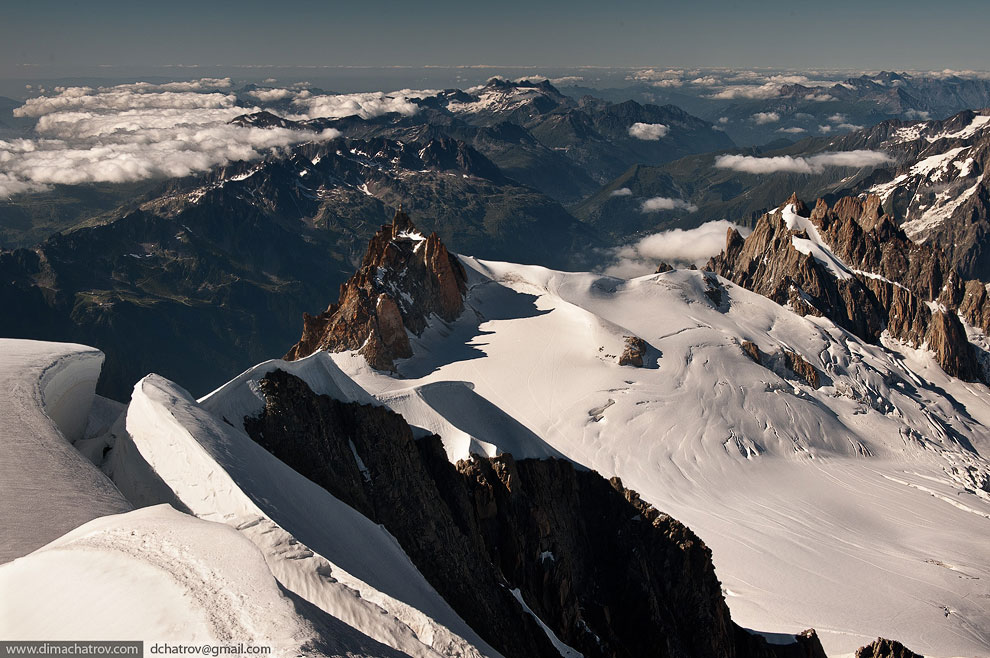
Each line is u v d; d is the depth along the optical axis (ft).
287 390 190.08
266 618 79.71
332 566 107.96
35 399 151.74
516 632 184.65
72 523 114.52
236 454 138.92
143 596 81.00
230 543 90.38
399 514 191.52
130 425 148.56
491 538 228.02
